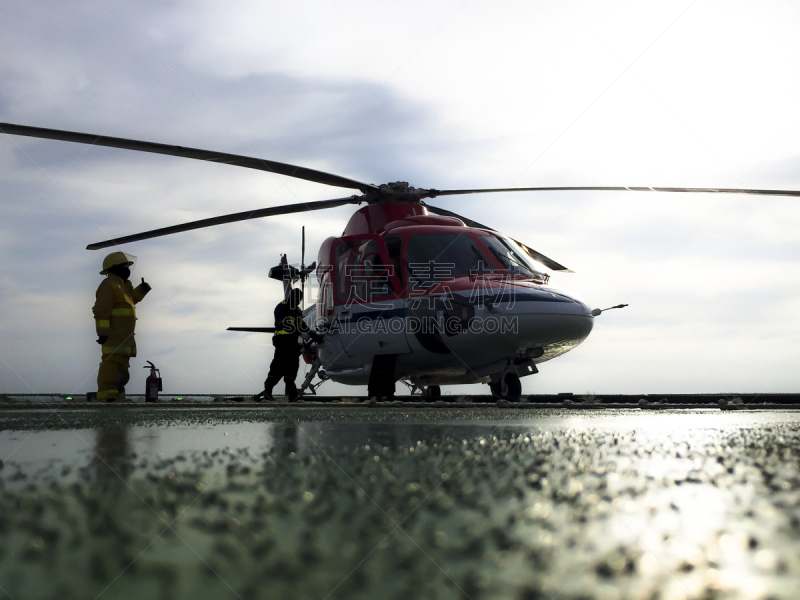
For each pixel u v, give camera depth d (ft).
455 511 3.17
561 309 26.84
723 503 3.35
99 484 4.12
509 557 2.32
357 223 34.40
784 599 1.86
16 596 1.92
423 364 30.07
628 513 3.10
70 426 10.67
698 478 4.19
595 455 5.66
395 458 5.51
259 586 2.02
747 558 2.28
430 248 29.84
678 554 2.34
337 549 2.46
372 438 7.78
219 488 3.93
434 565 2.23
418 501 3.44
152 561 2.31
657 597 1.87
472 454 5.78
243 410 18.01
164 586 2.03
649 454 5.72
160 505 3.36
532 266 29.91
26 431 9.49
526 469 4.70
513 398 28.81
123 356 27.63
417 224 31.55
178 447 6.79
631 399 30.30
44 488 4.00
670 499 3.47
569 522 2.90
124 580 2.08
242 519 3.01
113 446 6.99
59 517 3.07
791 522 2.90
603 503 3.36
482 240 29.94
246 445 6.93
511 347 27.53
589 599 1.86
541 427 9.92
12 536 2.68
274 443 7.15
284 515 3.10
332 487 3.95
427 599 1.88
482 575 2.10
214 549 2.47
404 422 11.59
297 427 10.18
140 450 6.47
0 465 5.27
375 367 30.68
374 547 2.48
